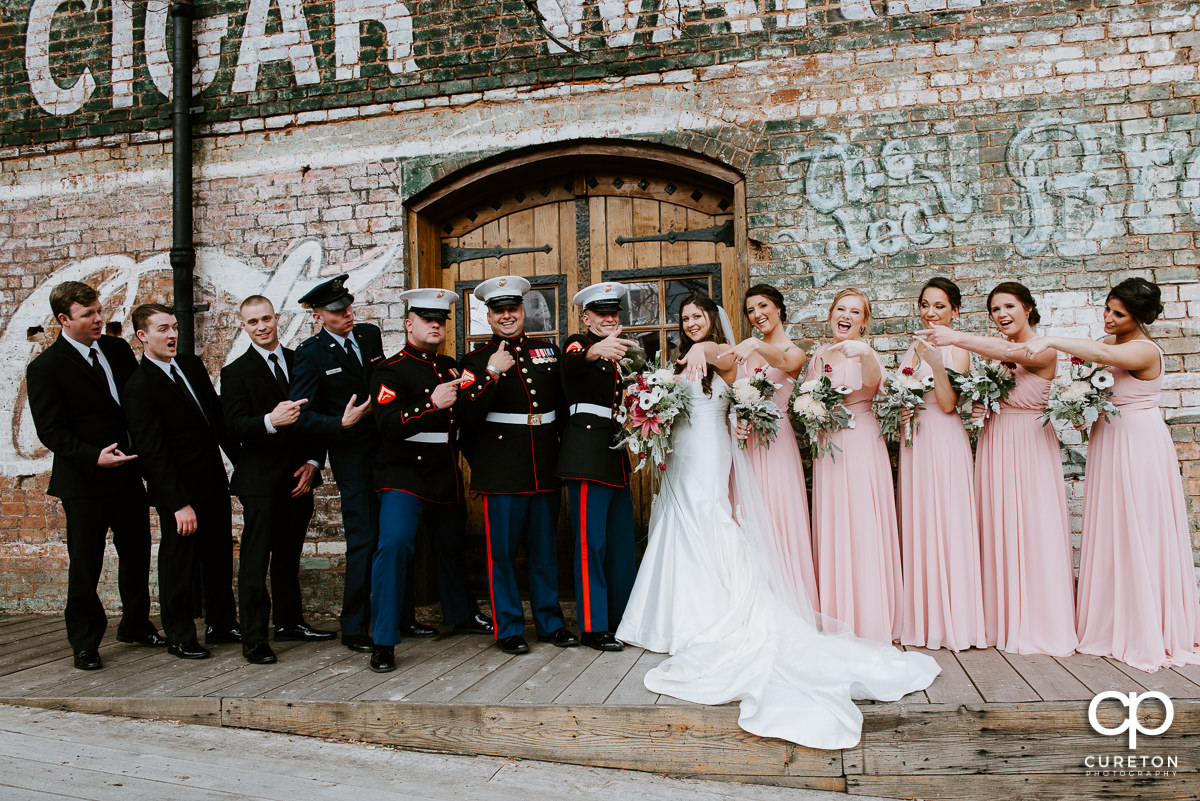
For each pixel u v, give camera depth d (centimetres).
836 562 353
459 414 347
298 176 478
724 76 435
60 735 296
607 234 468
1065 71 404
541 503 362
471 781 265
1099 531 331
